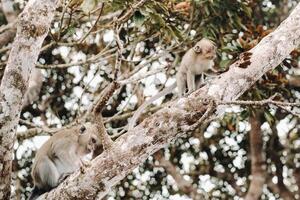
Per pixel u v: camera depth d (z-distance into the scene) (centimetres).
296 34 721
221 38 1262
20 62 688
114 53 1315
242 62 696
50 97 1498
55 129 1159
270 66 704
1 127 687
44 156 983
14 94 687
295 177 1647
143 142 657
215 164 1638
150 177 1623
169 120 661
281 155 1644
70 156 980
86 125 998
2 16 1486
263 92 1084
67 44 1092
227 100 678
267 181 1669
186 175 1650
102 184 658
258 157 1528
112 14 1252
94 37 1445
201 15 1241
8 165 704
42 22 695
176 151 1622
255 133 1510
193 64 1134
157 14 1027
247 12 1243
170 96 1388
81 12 1161
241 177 1647
